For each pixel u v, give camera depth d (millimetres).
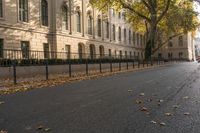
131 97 10492
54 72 26484
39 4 36281
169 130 5898
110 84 15656
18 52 24062
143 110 8016
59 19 40000
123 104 9047
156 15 49062
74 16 44125
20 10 33281
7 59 20406
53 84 16609
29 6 34469
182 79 17875
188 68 35469
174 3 50500
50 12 38812
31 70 23188
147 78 19391
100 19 54781
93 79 20062
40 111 8156
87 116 7371
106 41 57312
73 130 6031
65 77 21844
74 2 44062
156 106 8594
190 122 6535
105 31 57375
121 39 66875
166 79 18172
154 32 48438
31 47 34562
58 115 7562
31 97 11109
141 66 42344
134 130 5941
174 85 14352
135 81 17219
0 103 9703
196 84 14648
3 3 30328
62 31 40469
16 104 9469
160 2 50500
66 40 41594
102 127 6238
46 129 6098
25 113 7918
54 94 11844
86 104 9164
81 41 46344
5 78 19891
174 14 53375
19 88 14617
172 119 6863
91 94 11555
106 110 8125
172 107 8367
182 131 5812
